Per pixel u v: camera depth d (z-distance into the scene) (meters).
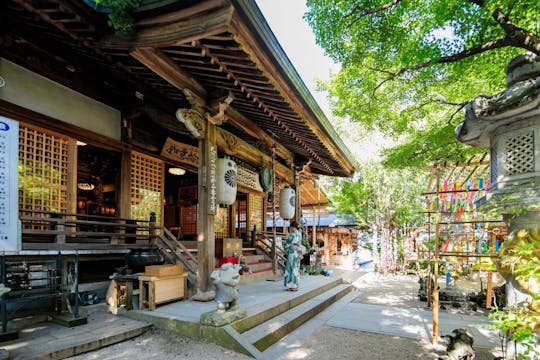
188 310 4.70
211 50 4.21
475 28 4.23
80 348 3.60
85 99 6.20
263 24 3.90
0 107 4.83
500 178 3.45
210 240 5.65
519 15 3.84
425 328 5.32
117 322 4.44
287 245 6.83
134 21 3.95
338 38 6.38
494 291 7.46
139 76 5.61
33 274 4.97
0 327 4.06
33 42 5.11
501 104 3.13
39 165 5.45
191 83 5.27
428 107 8.04
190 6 3.61
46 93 5.53
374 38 6.11
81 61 5.84
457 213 5.46
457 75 5.58
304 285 7.61
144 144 7.38
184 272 5.44
